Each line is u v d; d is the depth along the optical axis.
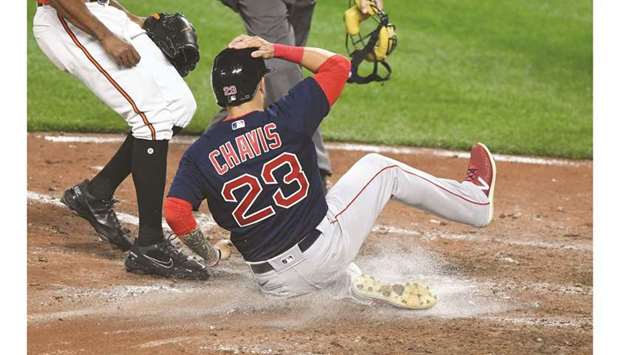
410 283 17.34
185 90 18.86
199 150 16.27
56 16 18.45
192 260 19.05
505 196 26.75
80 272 18.84
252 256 16.66
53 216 22.27
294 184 16.25
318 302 17.41
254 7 23.47
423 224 23.64
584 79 39.81
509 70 40.31
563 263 20.81
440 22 44.72
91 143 29.17
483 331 16.31
